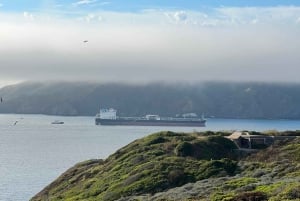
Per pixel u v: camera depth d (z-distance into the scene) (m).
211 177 63.06
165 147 79.44
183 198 47.47
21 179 123.06
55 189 79.19
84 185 73.38
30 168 145.50
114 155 84.12
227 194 43.09
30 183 116.88
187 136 85.81
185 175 64.75
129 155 79.19
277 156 71.44
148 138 85.94
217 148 78.12
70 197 70.12
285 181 46.94
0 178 124.44
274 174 57.81
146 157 75.69
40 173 134.50
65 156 180.25
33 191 105.81
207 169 65.69
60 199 71.44
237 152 78.06
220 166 66.50
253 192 40.88
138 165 72.62
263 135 88.19
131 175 68.44
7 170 140.50
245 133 90.25
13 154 189.12
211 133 90.62
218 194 44.38
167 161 70.44
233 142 81.81
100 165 82.38
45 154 188.38
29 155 184.88
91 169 81.62
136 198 56.12
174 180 63.78
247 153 77.75
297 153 70.81
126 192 62.66
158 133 88.19
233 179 55.88
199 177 64.06
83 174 80.50
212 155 75.44
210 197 43.75
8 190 107.00
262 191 41.94
